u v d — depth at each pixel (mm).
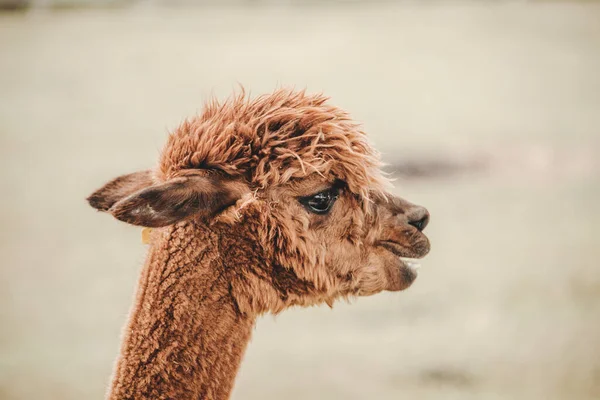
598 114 55594
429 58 118000
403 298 18781
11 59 119000
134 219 4684
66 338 15984
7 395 13008
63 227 26109
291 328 17578
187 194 4973
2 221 26906
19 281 20266
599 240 23281
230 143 5590
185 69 101562
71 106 65562
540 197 29203
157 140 44406
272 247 5512
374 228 6016
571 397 12961
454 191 30219
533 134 44719
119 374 5238
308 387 13820
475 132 45938
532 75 94625
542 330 16125
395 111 59812
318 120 5820
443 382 13562
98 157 39375
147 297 5309
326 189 5727
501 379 13703
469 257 21734
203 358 5270
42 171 36250
